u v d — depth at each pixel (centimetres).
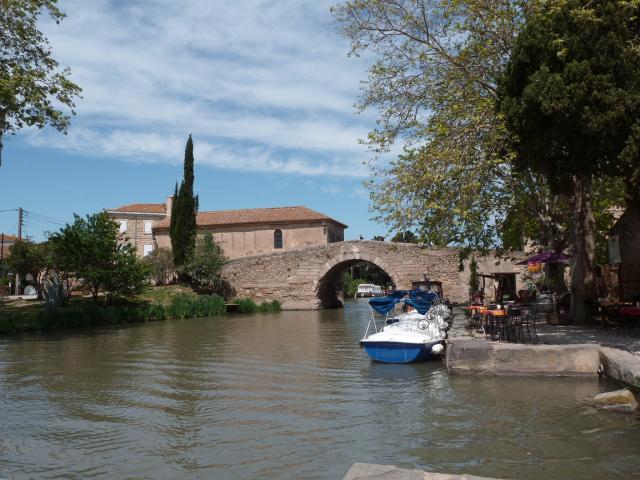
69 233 3148
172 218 4672
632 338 1266
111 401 1027
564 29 1163
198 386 1162
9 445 759
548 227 2031
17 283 4869
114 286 3356
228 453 710
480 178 1487
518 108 1210
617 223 2014
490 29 1553
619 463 621
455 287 4112
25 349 1858
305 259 4569
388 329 1558
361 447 716
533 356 1114
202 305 3797
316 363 1470
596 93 1079
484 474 604
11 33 2064
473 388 1040
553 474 596
